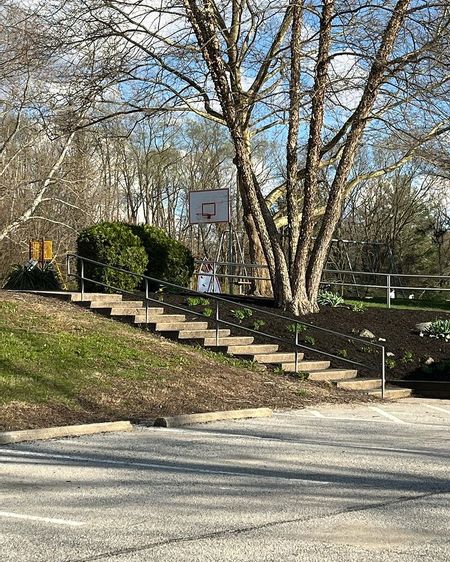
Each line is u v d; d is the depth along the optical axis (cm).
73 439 1099
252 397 1484
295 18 1978
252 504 734
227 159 5619
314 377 1705
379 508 721
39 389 1311
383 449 1042
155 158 5334
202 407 1366
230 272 4116
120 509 713
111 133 2591
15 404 1222
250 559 566
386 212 5669
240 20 2042
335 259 5431
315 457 977
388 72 1905
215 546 598
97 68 1923
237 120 2005
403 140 2038
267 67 2223
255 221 2086
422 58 1800
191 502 740
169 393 1412
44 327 1666
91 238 2066
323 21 1922
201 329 1891
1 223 3562
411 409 1487
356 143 2067
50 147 3647
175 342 1791
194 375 1546
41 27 1920
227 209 2758
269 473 878
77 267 2134
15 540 617
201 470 892
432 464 938
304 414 1381
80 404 1294
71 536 627
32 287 2138
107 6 1850
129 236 2111
